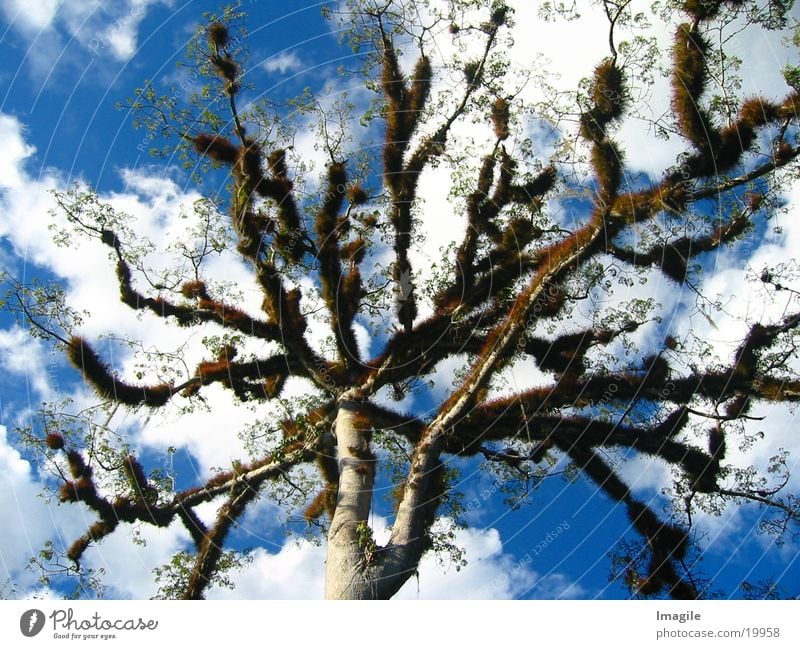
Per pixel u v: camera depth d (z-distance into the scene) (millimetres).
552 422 21219
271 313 22625
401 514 18141
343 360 22312
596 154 20906
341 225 22578
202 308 22688
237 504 21172
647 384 21312
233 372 22531
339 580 16594
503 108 23078
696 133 19766
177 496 21281
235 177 22219
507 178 22953
